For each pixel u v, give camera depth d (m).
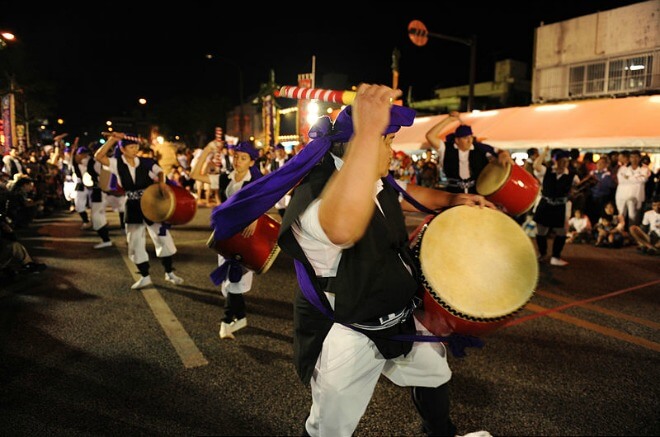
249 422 2.85
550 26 18.03
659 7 14.91
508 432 2.74
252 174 4.10
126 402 3.06
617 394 3.17
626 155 9.70
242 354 3.79
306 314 1.86
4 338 4.11
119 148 5.37
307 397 3.13
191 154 18.12
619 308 4.99
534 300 5.26
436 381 2.11
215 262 7.05
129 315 4.70
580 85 17.25
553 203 6.96
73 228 10.68
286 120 21.02
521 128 13.77
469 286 1.87
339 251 1.65
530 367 3.58
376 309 1.70
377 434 2.75
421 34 16.27
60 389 3.22
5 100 16.92
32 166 12.92
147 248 8.23
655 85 15.08
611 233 8.70
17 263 5.95
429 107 29.25
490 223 2.11
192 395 3.15
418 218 11.99
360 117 1.29
